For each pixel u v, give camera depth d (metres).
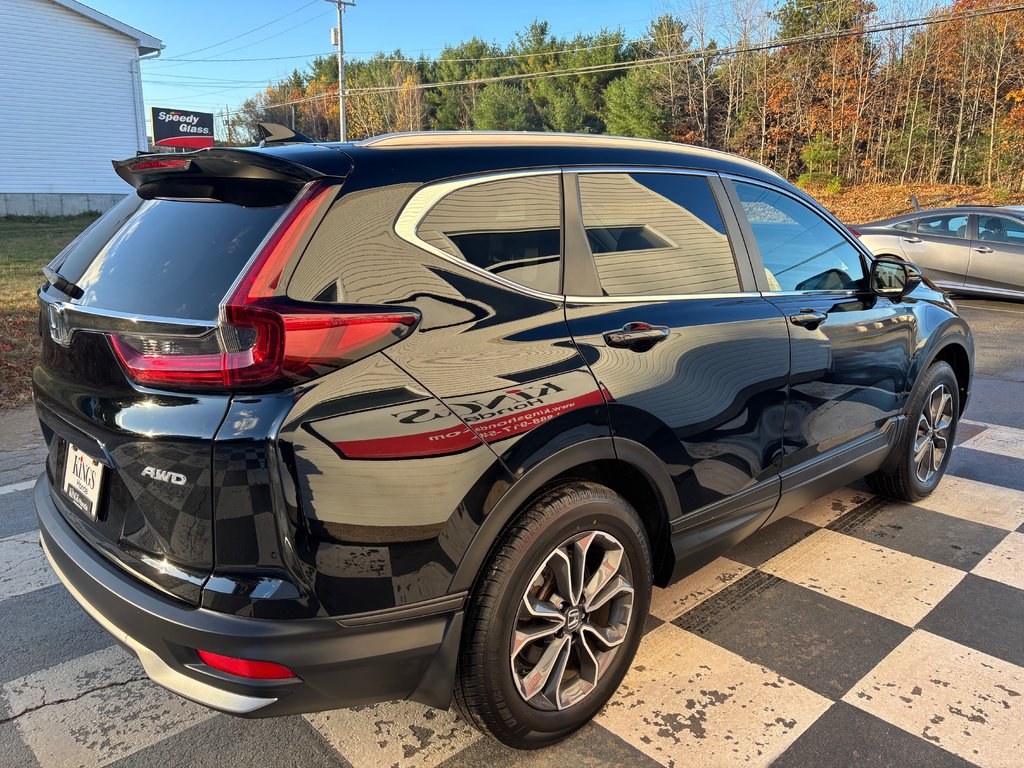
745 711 2.41
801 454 3.05
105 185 26.84
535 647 2.25
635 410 2.27
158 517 1.82
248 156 1.84
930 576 3.31
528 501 2.10
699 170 2.84
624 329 2.30
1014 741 2.27
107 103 26.30
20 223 23.17
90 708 2.46
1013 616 2.98
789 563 3.44
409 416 1.81
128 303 1.91
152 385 1.78
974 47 33.59
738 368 2.66
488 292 2.05
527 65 63.88
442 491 1.85
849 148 39.31
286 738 2.31
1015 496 4.22
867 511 4.03
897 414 3.72
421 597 1.87
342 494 1.73
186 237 1.99
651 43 51.12
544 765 2.18
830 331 3.12
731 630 2.88
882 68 38.47
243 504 1.69
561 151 2.40
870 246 12.04
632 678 2.58
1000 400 6.19
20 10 23.89
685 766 2.17
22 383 6.79
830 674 2.61
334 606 1.76
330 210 1.85
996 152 32.84
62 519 2.29
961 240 11.02
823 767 2.16
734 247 2.87
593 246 2.37
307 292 1.74
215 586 1.73
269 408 1.67
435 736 2.33
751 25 41.28
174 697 2.53
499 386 1.96
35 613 3.05
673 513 2.49
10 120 24.36
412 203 1.99
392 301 1.85
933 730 2.32
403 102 67.06
